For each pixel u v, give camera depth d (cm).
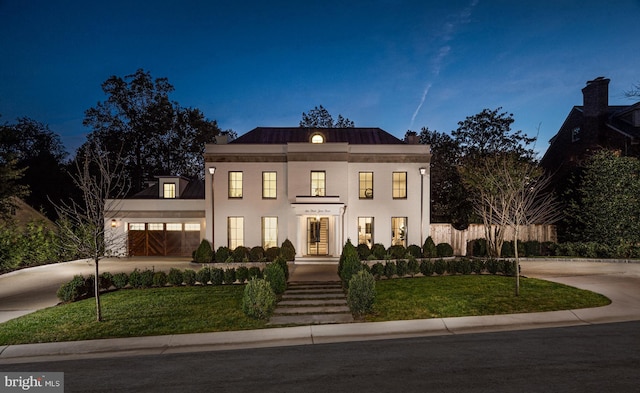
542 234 2716
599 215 2325
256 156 2425
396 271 1723
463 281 1576
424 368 724
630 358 755
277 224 2420
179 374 727
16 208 2672
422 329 1033
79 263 2336
